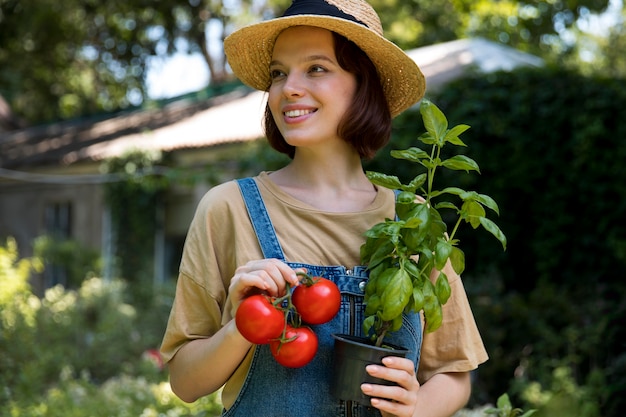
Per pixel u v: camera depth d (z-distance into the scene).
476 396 5.95
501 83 7.74
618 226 7.20
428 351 2.10
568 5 16.05
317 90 1.95
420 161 1.88
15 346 6.38
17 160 13.26
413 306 1.78
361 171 2.11
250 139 9.20
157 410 4.91
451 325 2.09
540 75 7.59
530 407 5.23
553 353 6.09
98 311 7.65
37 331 6.94
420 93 2.14
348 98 2.00
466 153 7.69
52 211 13.05
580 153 7.33
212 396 4.75
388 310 1.72
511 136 7.63
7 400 5.50
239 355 1.83
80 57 18.83
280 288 1.75
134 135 12.42
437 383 2.04
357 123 1.99
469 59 10.55
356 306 1.89
